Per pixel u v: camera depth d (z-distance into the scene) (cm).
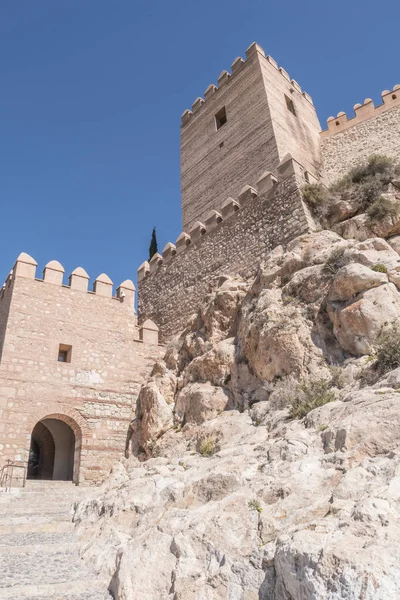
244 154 2423
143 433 1620
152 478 940
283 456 737
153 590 556
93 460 1795
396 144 2388
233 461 807
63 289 2044
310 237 1580
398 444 625
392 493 495
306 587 416
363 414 711
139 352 2117
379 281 1202
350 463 627
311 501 575
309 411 991
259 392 1327
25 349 1830
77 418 1834
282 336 1285
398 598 366
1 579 642
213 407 1407
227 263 1989
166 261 2419
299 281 1419
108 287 2180
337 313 1222
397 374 843
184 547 580
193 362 1623
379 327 1127
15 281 1934
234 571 514
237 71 2694
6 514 1048
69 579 650
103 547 751
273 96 2469
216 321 1697
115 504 887
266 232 1838
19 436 1677
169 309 2264
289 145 2345
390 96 2566
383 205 1516
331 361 1198
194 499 736
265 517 565
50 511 1104
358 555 405
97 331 2045
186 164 2867
